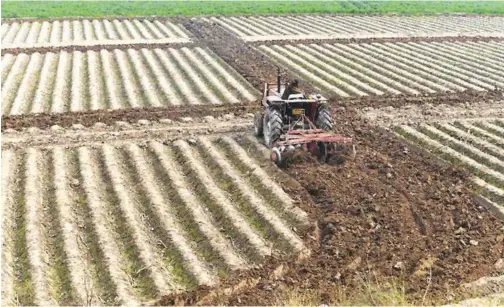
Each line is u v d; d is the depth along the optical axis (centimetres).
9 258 881
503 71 2103
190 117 1543
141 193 1096
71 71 2041
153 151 1284
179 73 2023
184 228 984
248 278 843
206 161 1256
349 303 766
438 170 1221
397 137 1410
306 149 1241
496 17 3644
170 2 4297
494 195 1101
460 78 1989
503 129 1459
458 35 2845
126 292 802
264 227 981
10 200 1053
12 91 1792
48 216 1012
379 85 1872
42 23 3133
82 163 1204
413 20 3412
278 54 2334
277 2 4306
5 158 1228
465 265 882
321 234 968
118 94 1766
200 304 789
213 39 2655
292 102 1250
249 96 1748
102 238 930
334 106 1648
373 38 2703
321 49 2430
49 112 1573
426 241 947
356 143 1358
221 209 1028
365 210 1028
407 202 1071
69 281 825
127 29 2956
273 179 1158
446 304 773
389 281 834
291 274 859
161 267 869
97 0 4528
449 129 1447
